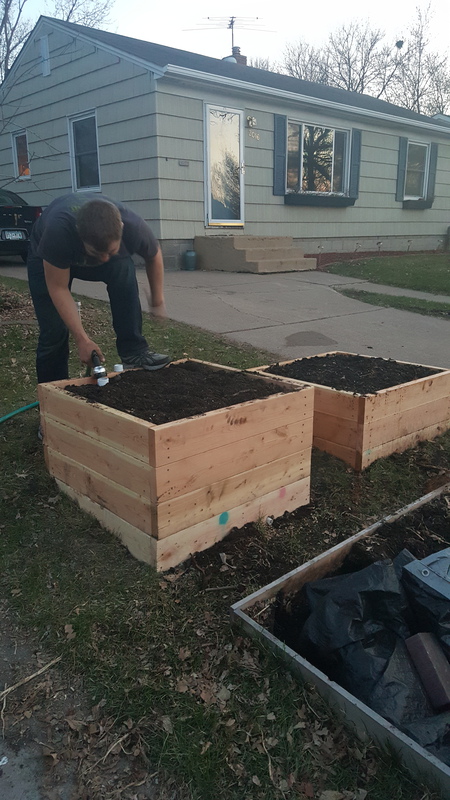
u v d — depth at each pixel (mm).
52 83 12156
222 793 1703
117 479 2639
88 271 3428
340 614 2117
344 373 3936
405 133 15109
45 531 2826
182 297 8281
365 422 3377
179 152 10484
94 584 2482
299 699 1979
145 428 2381
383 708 1857
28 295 7504
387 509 3146
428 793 1659
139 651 2170
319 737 1866
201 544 2684
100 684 2041
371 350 5988
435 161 16250
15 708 1972
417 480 3432
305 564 2514
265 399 2785
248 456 2764
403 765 1740
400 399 3574
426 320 7578
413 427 3766
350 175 13969
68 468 3012
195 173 10836
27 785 1733
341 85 35781
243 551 2707
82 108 11555
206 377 3402
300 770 1771
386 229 15500
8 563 2621
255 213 12180
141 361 3652
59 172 12703
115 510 2711
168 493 2467
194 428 2488
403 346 6211
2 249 10117
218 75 10367
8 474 3318
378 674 1949
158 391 3072
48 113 12508
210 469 2609
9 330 6020
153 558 2533
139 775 1758
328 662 2098
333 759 1799
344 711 1902
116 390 3045
